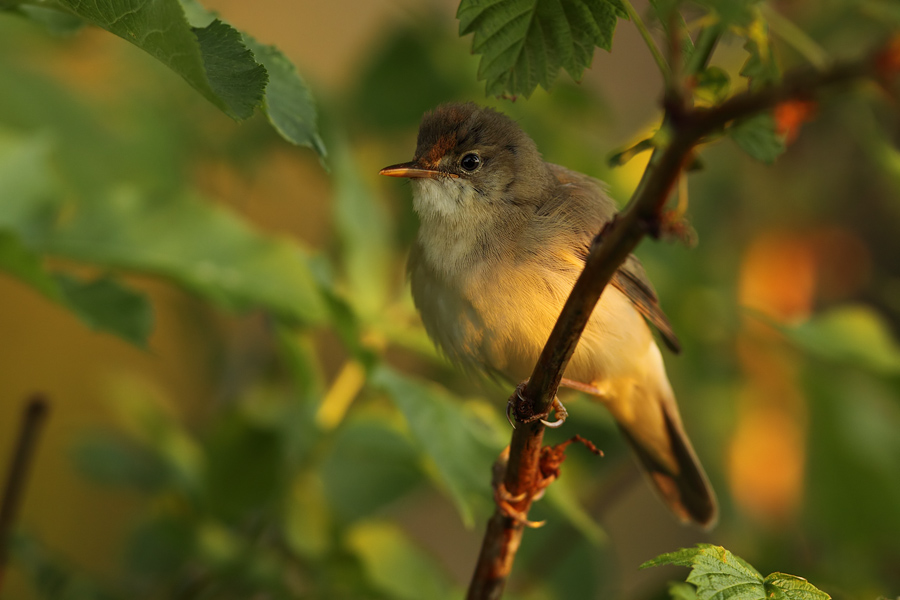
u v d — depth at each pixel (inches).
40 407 254.2
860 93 127.9
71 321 493.0
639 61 504.1
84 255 245.6
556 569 331.3
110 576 372.5
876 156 238.7
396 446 288.2
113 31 145.4
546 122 368.8
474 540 478.3
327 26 526.0
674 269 343.9
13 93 324.5
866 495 331.6
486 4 154.3
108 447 332.2
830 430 336.8
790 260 429.7
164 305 477.1
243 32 178.5
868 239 428.8
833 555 335.3
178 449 329.4
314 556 287.9
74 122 332.5
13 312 485.4
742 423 371.9
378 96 384.2
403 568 285.4
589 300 147.7
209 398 407.2
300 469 293.0
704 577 158.9
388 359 421.4
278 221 489.1
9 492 250.4
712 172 432.8
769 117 154.7
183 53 134.0
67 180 320.8
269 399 349.1
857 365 302.0
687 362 362.9
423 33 387.9
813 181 426.9
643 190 127.3
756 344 369.7
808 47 203.5
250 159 396.2
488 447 235.8
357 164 371.6
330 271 276.4
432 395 234.8
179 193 256.5
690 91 136.5
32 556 273.6
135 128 348.8
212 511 298.4
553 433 355.9
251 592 287.1
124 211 251.6
